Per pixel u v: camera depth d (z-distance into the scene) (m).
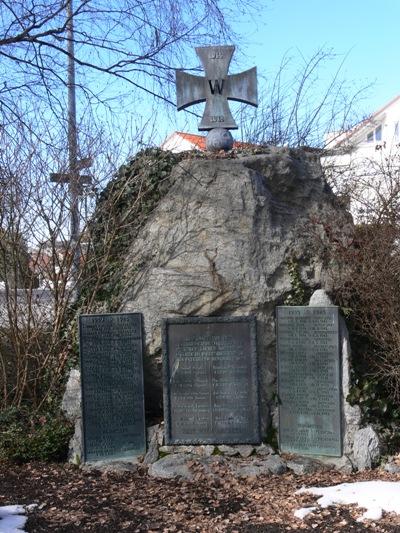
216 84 7.64
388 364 6.70
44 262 7.45
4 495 5.45
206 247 6.64
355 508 4.88
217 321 6.49
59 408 7.01
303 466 6.11
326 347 6.40
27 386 7.31
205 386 6.48
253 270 6.55
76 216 7.39
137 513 4.98
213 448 6.40
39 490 5.58
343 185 11.66
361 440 6.26
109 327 6.53
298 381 6.48
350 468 6.12
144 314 6.65
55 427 6.68
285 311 6.54
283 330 6.55
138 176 7.27
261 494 5.37
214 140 7.54
